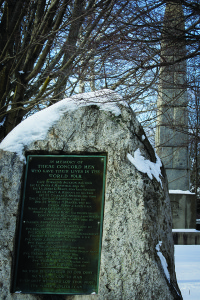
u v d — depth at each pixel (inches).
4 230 160.6
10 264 155.9
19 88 307.0
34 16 319.9
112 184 159.9
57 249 156.6
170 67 254.5
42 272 154.9
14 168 168.6
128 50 205.8
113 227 154.5
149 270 148.3
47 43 291.0
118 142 165.8
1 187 166.6
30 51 305.1
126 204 156.8
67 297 151.6
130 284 147.3
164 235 161.9
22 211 163.0
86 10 272.8
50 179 165.8
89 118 172.1
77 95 184.5
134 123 171.3
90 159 166.1
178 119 408.8
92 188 162.1
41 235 159.2
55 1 280.8
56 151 169.8
